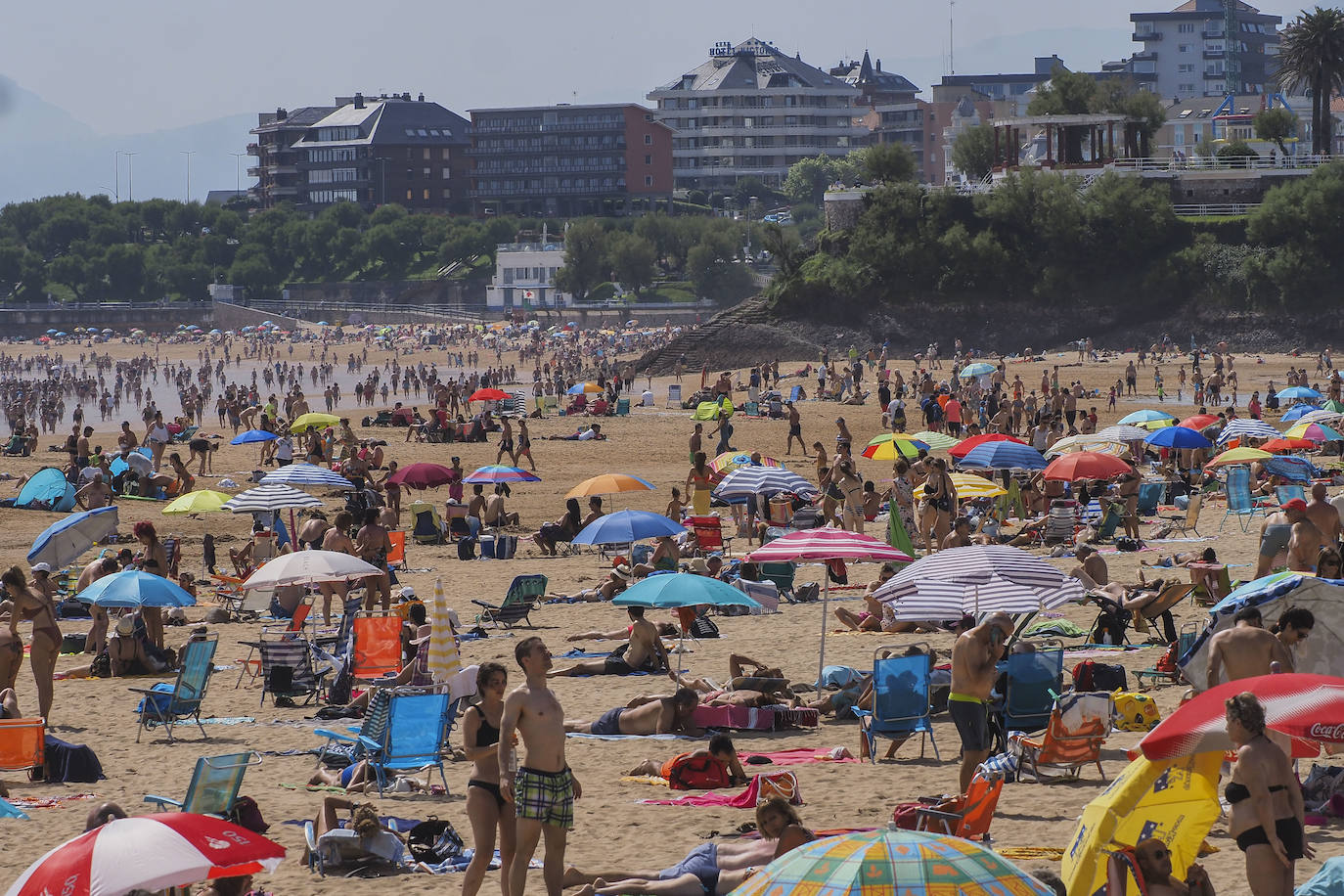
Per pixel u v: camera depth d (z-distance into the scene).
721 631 53.78
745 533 82.94
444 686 34.03
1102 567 49.22
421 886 25.75
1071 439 87.38
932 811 24.89
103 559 52.06
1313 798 27.36
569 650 51.44
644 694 42.53
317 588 67.88
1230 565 63.75
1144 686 40.22
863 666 45.44
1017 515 83.75
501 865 26.09
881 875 13.92
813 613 57.66
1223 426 104.62
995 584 35.34
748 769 33.66
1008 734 33.31
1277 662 26.39
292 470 78.69
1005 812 28.69
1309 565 42.19
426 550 84.19
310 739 39.25
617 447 137.62
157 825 18.20
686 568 60.22
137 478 105.75
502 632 55.72
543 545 81.69
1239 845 20.19
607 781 33.16
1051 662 33.41
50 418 175.50
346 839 26.72
